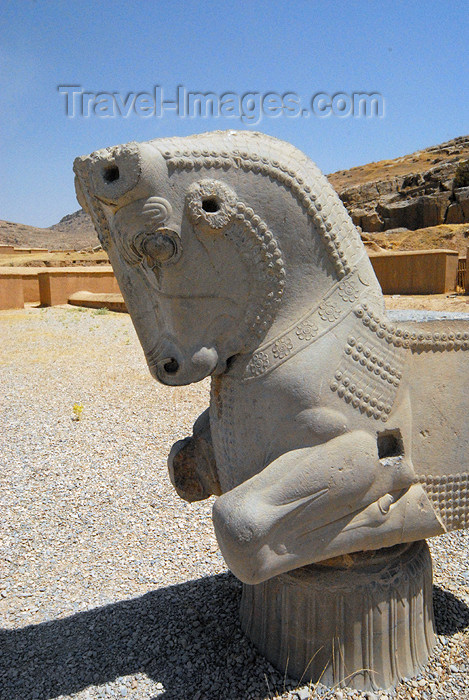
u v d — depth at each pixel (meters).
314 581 2.25
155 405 7.00
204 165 1.90
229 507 1.95
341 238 2.07
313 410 1.99
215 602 2.95
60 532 3.88
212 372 2.13
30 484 4.67
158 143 1.90
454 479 2.33
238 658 2.46
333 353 2.02
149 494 4.44
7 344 12.13
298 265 2.03
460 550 3.48
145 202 1.88
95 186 1.90
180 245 1.93
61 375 8.95
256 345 2.07
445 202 34.94
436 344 2.24
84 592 3.16
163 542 3.71
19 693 2.36
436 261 17.48
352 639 2.25
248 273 2.01
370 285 2.15
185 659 2.51
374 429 2.09
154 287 2.06
